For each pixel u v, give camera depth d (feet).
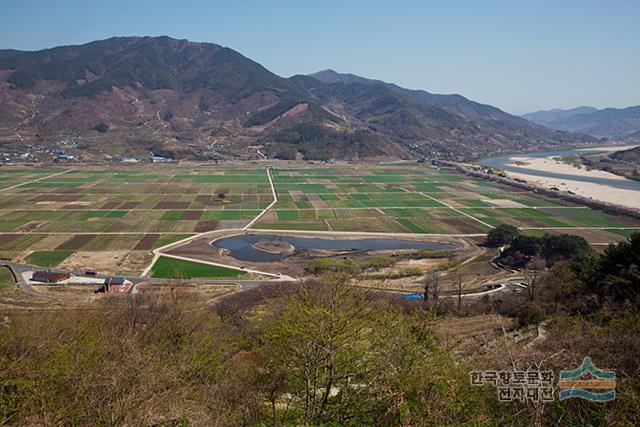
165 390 50.55
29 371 48.24
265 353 56.80
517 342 76.95
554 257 248.73
